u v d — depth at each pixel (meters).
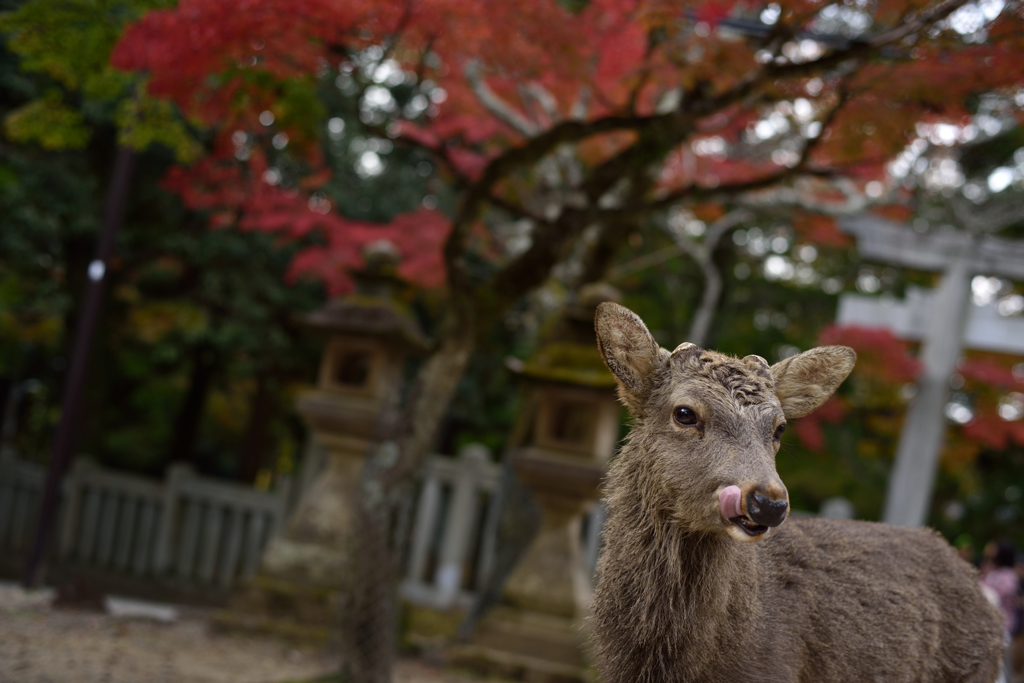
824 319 15.31
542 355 7.34
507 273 6.00
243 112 6.03
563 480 7.03
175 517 10.34
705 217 10.50
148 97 5.91
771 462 2.48
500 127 8.09
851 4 4.57
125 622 7.19
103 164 11.10
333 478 7.81
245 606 7.44
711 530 2.58
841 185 8.52
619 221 6.07
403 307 7.99
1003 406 11.25
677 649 2.69
